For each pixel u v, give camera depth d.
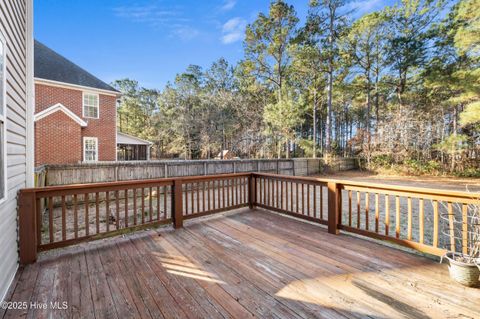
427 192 2.63
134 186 3.42
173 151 26.36
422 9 14.27
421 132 13.75
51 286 2.11
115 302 1.88
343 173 15.36
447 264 2.51
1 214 1.93
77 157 10.05
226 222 4.09
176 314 1.74
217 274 2.32
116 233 3.24
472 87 10.04
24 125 2.82
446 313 1.72
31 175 2.92
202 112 25.31
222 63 28.06
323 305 1.83
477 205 2.30
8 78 2.18
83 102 11.09
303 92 17.67
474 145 12.38
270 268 2.44
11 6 2.29
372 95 18.64
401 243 2.83
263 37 16.09
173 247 3.01
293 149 21.20
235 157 21.14
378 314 1.72
